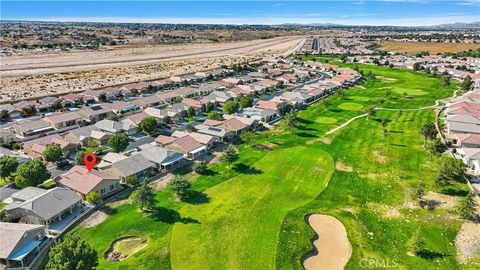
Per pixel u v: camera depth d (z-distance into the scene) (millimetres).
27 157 90688
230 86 180000
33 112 130375
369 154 94625
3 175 77938
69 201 66875
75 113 123812
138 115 121125
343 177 81688
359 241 59125
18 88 167125
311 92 160750
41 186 75875
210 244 58000
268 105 137875
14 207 62906
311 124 121500
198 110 136375
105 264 53312
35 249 56250
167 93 155750
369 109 129000
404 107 142125
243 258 54938
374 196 73625
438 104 146000
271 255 55594
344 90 176250
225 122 111062
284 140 105500
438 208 68312
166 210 67875
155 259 54344
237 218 65188
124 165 80188
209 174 83062
